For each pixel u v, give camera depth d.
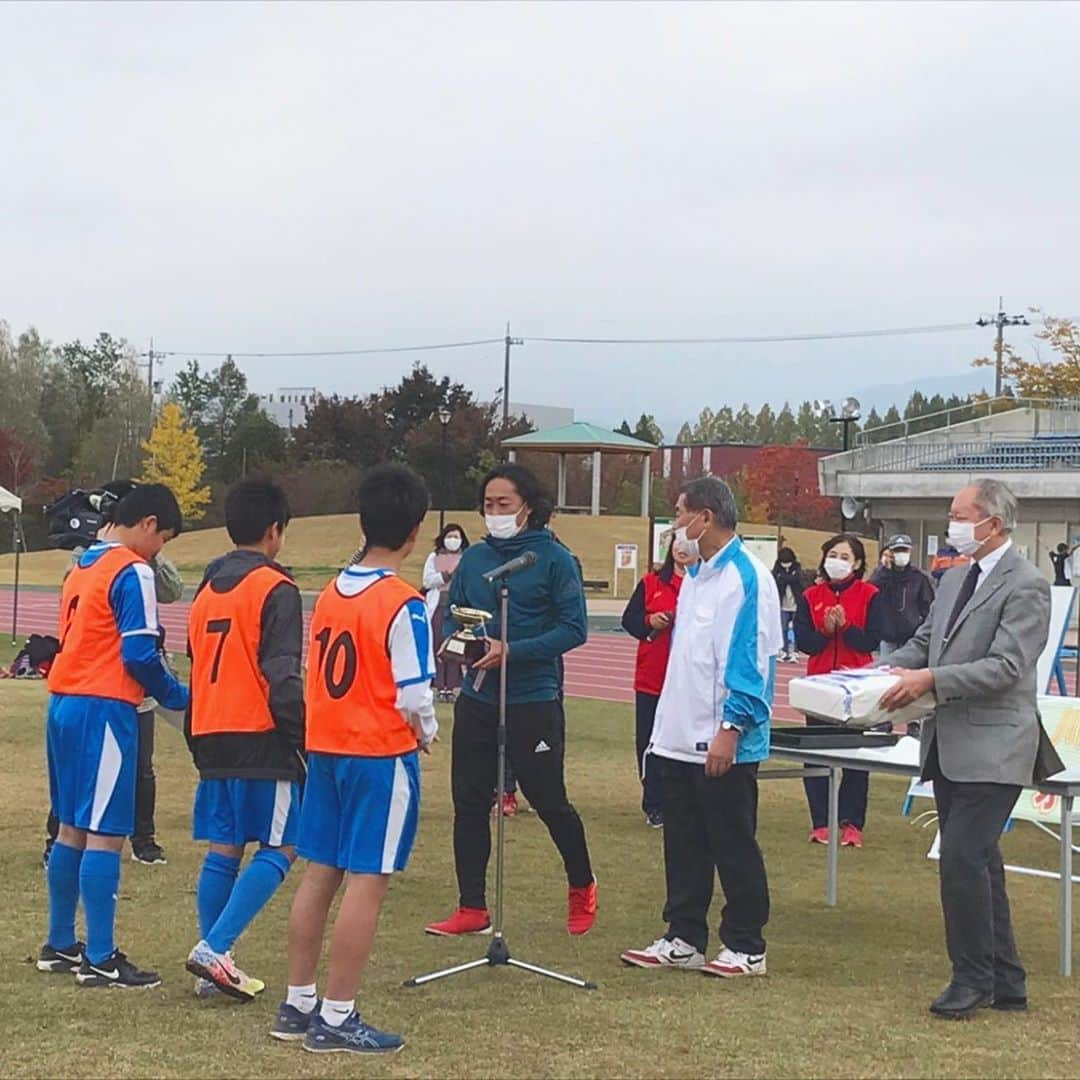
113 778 5.59
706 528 6.13
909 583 11.66
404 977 5.90
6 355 79.38
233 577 5.47
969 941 5.57
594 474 56.09
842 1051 4.97
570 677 21.59
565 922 7.03
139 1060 4.67
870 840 9.55
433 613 15.96
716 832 6.09
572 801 10.66
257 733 5.39
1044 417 45.28
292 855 5.47
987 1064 4.89
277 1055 4.75
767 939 6.85
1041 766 5.76
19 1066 4.59
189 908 7.00
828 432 119.62
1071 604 10.72
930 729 5.80
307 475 68.56
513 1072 4.62
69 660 5.64
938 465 42.50
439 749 13.08
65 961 5.84
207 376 89.50
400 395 72.06
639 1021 5.26
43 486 70.94
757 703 5.95
